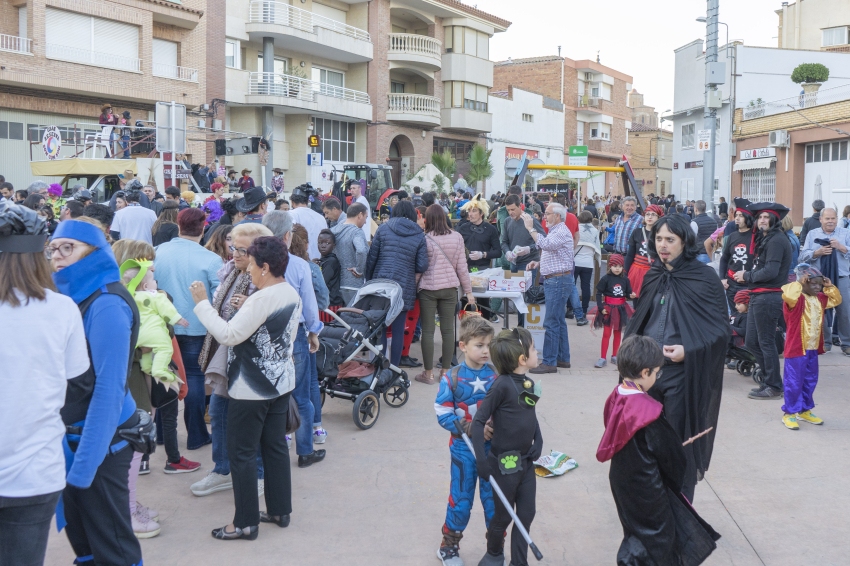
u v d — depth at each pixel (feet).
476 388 13.64
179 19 83.20
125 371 10.36
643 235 27.86
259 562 13.39
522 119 151.94
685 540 11.87
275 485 14.67
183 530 14.71
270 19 98.58
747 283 24.82
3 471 8.36
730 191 107.55
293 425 15.34
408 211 25.53
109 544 10.97
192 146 86.89
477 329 13.57
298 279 17.47
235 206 25.55
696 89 118.01
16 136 72.02
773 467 18.31
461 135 136.05
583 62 186.19
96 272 10.46
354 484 17.10
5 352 8.32
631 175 43.32
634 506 11.90
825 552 13.91
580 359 30.68
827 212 32.12
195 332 18.61
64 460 9.24
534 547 11.85
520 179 44.75
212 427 16.71
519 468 12.35
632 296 28.35
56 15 72.43
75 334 9.20
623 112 203.92
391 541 14.26
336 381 21.65
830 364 30.37
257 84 98.32
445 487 16.93
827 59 109.09
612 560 13.60
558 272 27.58
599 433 20.84
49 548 13.98
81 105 76.28
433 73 128.77
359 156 118.73
